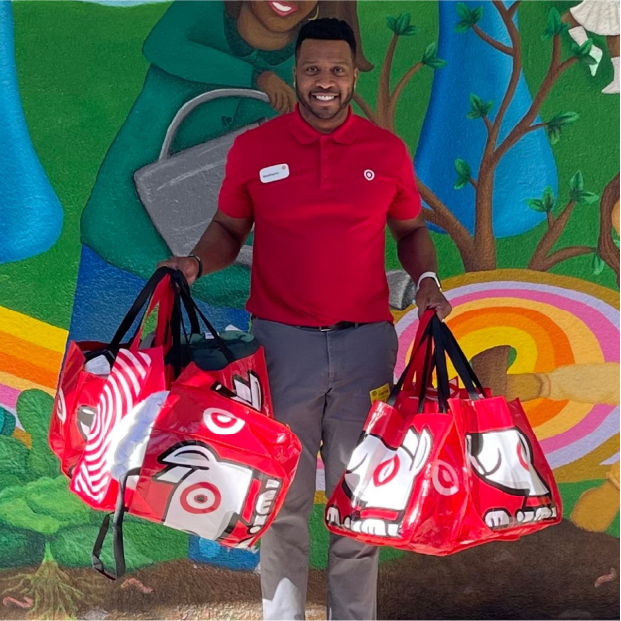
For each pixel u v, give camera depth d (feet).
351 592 8.71
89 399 7.23
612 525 10.87
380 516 7.37
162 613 10.35
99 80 10.13
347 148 8.44
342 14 10.36
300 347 8.39
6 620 10.19
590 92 10.66
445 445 7.41
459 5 10.50
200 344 7.87
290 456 7.29
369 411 8.37
